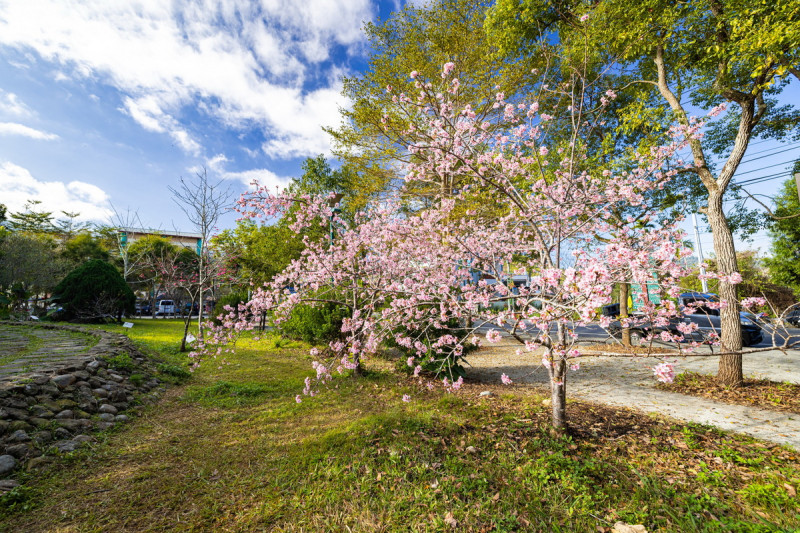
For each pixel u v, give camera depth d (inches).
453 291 208.8
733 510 94.8
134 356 251.0
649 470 116.2
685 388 223.9
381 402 194.7
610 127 331.6
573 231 166.2
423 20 414.9
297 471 116.7
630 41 228.7
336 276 203.2
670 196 281.7
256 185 182.1
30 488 103.3
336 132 437.7
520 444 134.8
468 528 88.6
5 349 254.4
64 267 762.8
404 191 415.8
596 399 204.1
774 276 625.0
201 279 368.5
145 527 89.7
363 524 90.0
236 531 88.7
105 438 141.3
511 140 172.4
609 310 410.0
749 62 190.7
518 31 284.5
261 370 277.6
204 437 146.6
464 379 261.7
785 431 149.6
